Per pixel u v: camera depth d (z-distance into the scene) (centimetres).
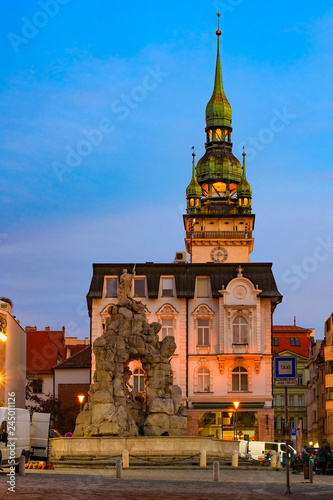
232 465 4884
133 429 5384
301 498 2975
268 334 8462
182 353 8431
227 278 8581
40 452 4606
